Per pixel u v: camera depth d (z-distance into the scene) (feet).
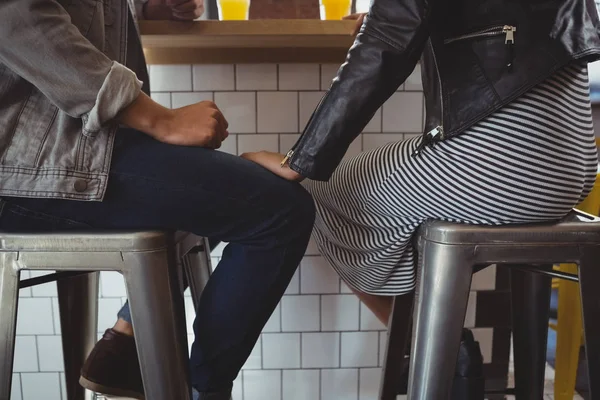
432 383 2.65
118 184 2.47
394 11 2.42
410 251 3.29
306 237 2.76
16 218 2.54
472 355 3.61
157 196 2.48
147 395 2.56
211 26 3.51
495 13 2.47
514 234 2.59
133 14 3.25
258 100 4.66
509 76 2.43
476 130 2.56
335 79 2.56
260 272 2.73
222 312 2.79
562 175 2.53
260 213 2.58
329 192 3.34
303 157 2.59
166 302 2.51
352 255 3.40
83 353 3.79
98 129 2.38
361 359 5.09
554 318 6.34
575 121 2.59
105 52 2.72
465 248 2.60
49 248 2.49
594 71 5.55
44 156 2.38
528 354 3.67
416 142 2.87
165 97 4.64
